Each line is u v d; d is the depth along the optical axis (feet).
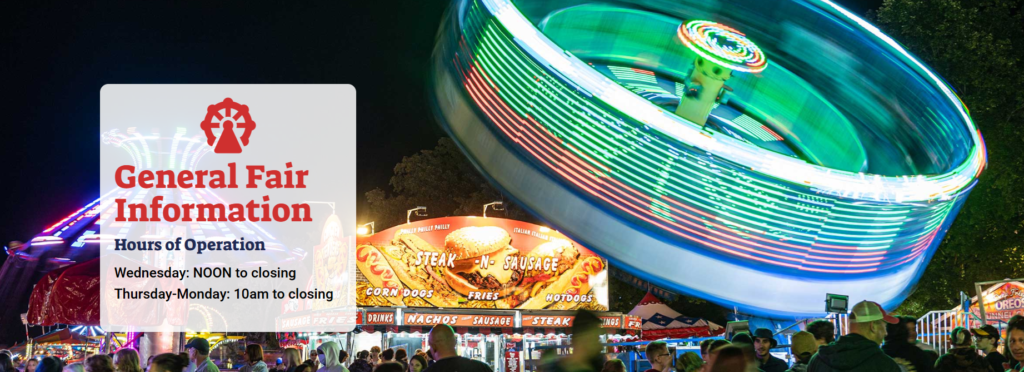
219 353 81.00
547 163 72.08
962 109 78.02
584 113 69.41
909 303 92.12
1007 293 55.06
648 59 94.22
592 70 69.36
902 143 84.94
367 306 68.90
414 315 68.23
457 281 71.20
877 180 70.85
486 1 74.23
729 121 92.43
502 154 74.84
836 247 72.13
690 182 69.15
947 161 80.02
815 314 75.31
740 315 84.58
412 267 70.64
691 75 77.15
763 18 90.27
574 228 73.20
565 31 89.71
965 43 90.68
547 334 72.49
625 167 69.87
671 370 28.68
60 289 52.80
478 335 82.48
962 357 22.47
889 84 85.61
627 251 72.49
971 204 88.79
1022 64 93.86
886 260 76.33
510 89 72.64
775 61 90.74
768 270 71.41
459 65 79.71
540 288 72.54
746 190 69.21
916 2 94.89
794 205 69.87
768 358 24.84
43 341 87.45
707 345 24.93
